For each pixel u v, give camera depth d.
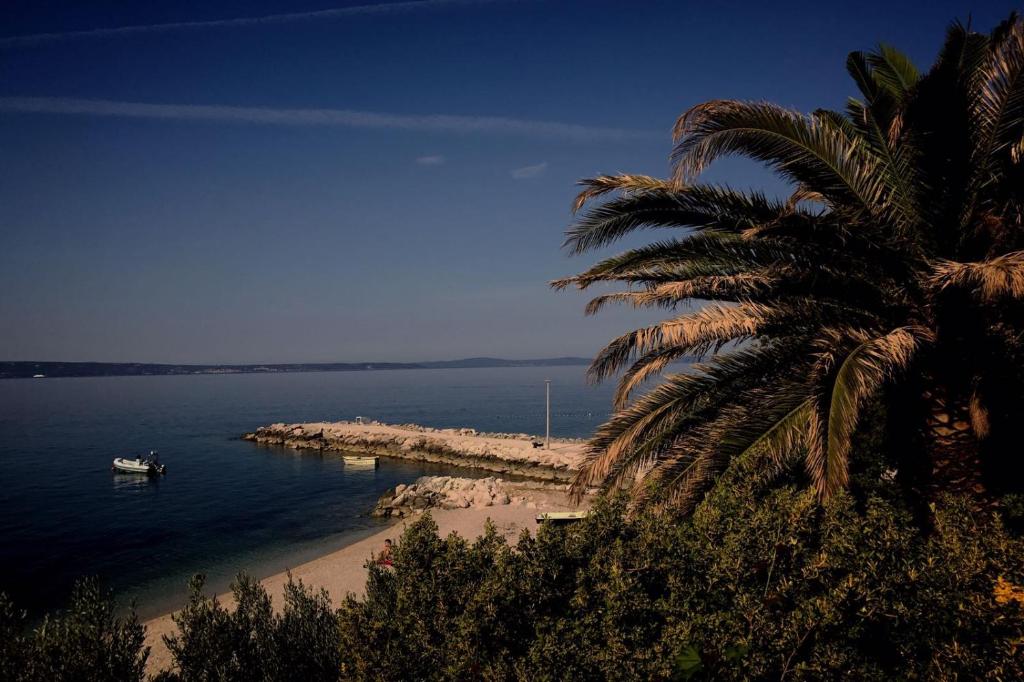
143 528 33.84
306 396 193.00
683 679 4.00
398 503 35.81
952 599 5.62
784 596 5.65
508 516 30.48
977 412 7.44
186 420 106.75
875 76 8.78
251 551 29.27
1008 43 6.79
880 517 6.78
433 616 7.51
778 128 7.44
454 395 182.50
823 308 7.94
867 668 5.43
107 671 7.08
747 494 7.49
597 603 7.12
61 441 75.06
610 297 9.29
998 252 7.41
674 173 7.72
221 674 8.16
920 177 7.13
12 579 25.72
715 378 8.57
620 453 8.56
